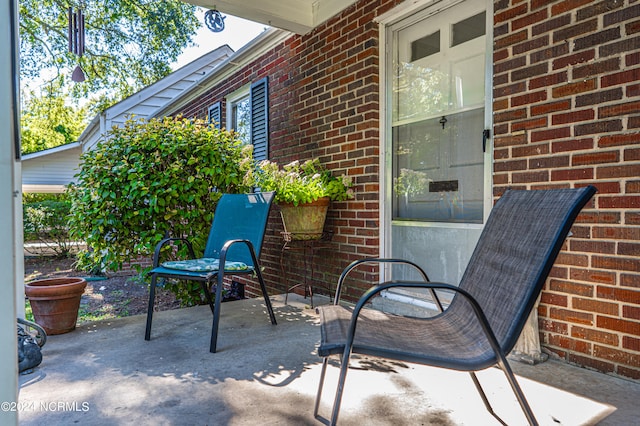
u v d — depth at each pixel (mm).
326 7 3869
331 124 3885
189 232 3768
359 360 2281
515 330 1253
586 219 2098
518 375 2041
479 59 2748
